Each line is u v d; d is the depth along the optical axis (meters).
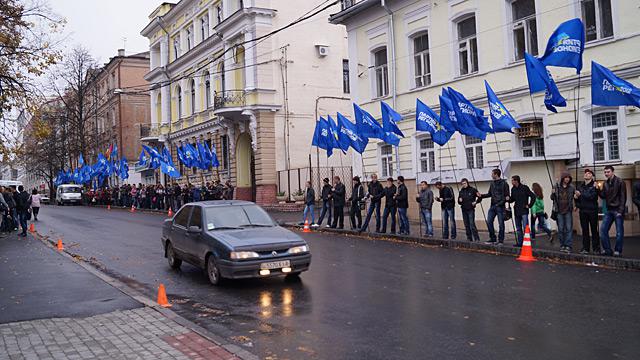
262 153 32.47
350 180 32.28
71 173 57.41
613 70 14.93
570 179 12.48
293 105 33.50
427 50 21.91
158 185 37.19
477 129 15.48
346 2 26.45
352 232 18.59
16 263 13.21
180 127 44.25
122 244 17.16
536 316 7.35
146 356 5.95
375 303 8.39
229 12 36.06
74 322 7.44
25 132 19.08
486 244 13.86
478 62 19.22
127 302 8.62
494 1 18.56
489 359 5.74
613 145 15.25
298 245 10.09
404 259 12.77
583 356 5.75
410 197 20.78
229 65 35.72
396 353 6.04
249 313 8.06
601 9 15.53
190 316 8.01
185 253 11.38
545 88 13.25
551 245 13.47
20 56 17.98
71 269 12.06
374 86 24.66
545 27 16.78
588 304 7.90
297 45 33.78
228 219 10.93
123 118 55.97
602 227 11.62
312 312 7.98
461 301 8.34
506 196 13.80
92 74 54.91
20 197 20.42
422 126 16.80
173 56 45.94
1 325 7.35
